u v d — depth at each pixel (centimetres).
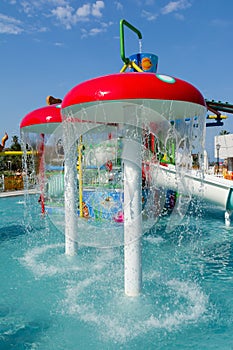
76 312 380
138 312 377
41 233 825
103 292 439
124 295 427
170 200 991
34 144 784
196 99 355
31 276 506
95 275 511
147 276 504
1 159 3153
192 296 425
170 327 344
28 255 625
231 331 336
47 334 332
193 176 903
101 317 366
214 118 1129
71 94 368
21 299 420
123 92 327
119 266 558
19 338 325
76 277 502
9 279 494
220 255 623
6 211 1234
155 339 321
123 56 417
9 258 605
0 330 341
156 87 331
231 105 1095
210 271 530
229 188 880
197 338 323
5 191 1848
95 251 648
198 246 689
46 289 453
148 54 571
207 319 362
